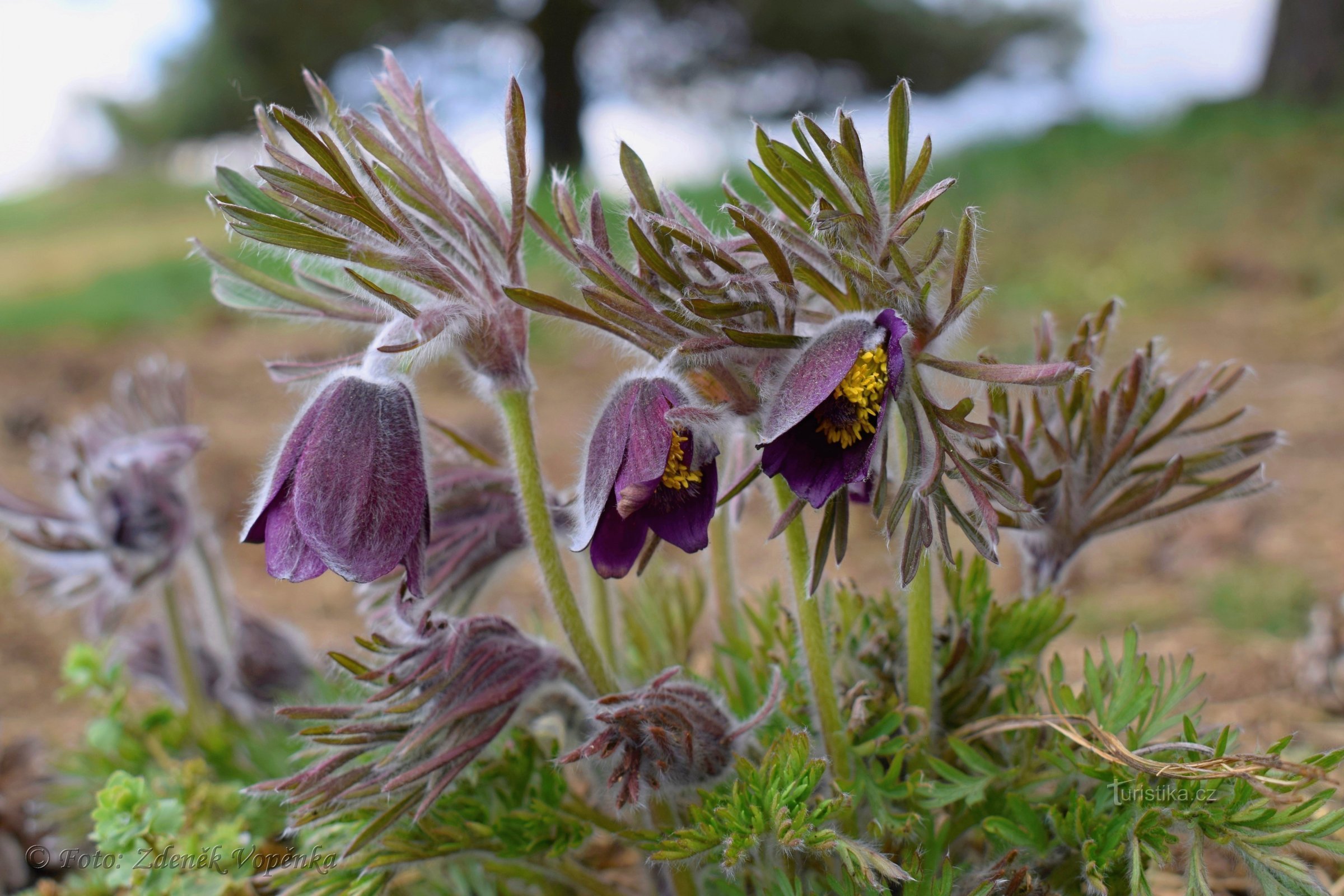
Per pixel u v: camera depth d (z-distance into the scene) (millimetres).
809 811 285
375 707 282
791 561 293
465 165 285
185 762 368
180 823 325
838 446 255
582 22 2922
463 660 286
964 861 312
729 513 339
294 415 274
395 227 264
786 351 265
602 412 265
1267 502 681
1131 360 302
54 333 1458
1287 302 1207
